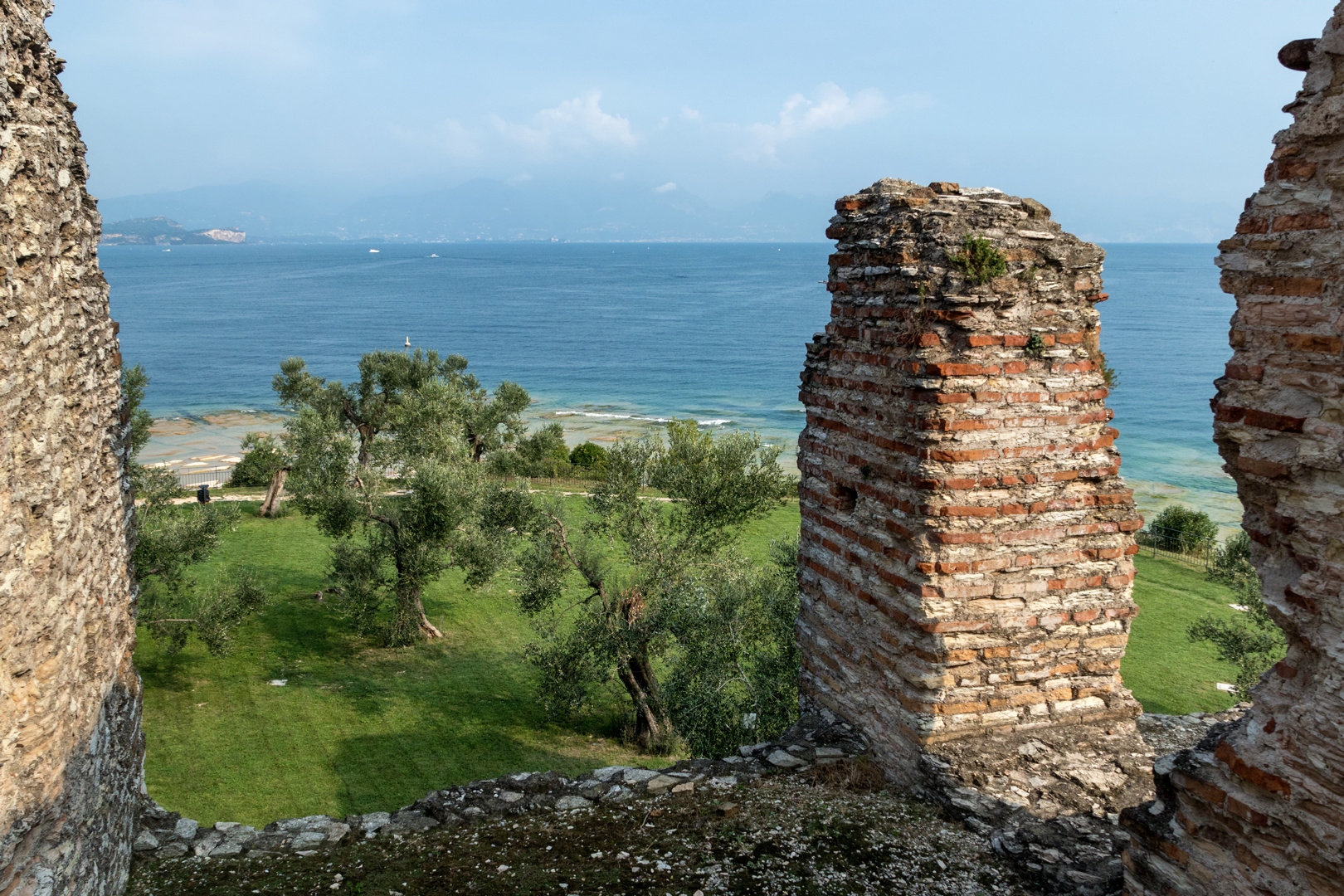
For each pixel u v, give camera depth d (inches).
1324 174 163.2
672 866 253.0
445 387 1368.1
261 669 926.4
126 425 358.9
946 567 274.8
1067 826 251.8
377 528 1082.1
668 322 5905.5
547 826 284.2
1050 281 286.5
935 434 275.3
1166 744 313.1
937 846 252.5
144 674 892.6
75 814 230.7
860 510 310.5
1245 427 178.7
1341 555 162.1
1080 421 289.6
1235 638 718.5
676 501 804.0
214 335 5078.7
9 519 194.2
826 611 336.5
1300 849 164.6
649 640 729.0
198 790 674.2
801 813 275.6
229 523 1055.6
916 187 311.1
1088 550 290.0
